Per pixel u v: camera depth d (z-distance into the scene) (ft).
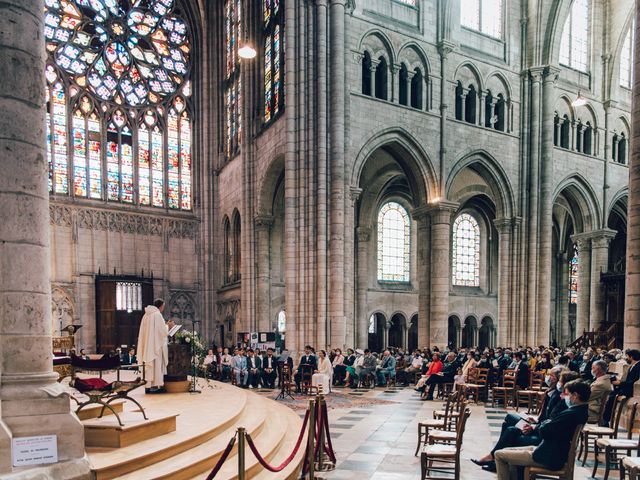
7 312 20.48
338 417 46.29
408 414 47.88
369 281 118.42
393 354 85.71
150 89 122.52
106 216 113.50
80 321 107.76
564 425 22.62
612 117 117.08
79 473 19.92
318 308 77.20
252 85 103.76
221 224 123.65
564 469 22.80
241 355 70.38
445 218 90.38
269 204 101.71
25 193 21.25
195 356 44.55
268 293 102.37
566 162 108.68
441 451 25.48
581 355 67.41
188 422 29.12
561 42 111.75
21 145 21.25
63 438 20.16
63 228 108.06
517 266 100.48
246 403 39.40
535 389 49.96
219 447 25.58
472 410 50.55
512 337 99.55
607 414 34.06
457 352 87.10
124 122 118.73
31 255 21.22
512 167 101.45
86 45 114.62
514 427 26.99
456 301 126.31
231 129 119.34
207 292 123.34
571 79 111.86
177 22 128.06
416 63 91.45
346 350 76.54
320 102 78.84
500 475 24.16
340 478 27.68
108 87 116.88
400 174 114.21
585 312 116.67
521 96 103.50
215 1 126.62
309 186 79.56
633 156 44.75
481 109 98.37
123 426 23.53
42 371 21.06
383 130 85.71
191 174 126.52
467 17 99.66
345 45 81.30
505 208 101.04
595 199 114.11
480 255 133.59
